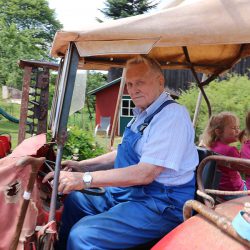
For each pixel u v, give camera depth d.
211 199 2.00
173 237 1.89
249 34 1.91
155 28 1.94
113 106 20.14
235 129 3.47
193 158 2.55
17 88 27.14
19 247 1.89
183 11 1.98
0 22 29.62
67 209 2.75
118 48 1.97
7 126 21.45
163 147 2.39
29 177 1.83
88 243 2.25
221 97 7.93
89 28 1.95
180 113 2.49
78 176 2.26
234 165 2.39
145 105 2.63
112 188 2.70
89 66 3.18
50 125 2.47
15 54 27.91
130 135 2.65
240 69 9.98
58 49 2.21
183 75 12.96
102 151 6.65
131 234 2.34
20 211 1.83
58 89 2.29
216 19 1.95
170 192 2.46
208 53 3.35
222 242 1.71
